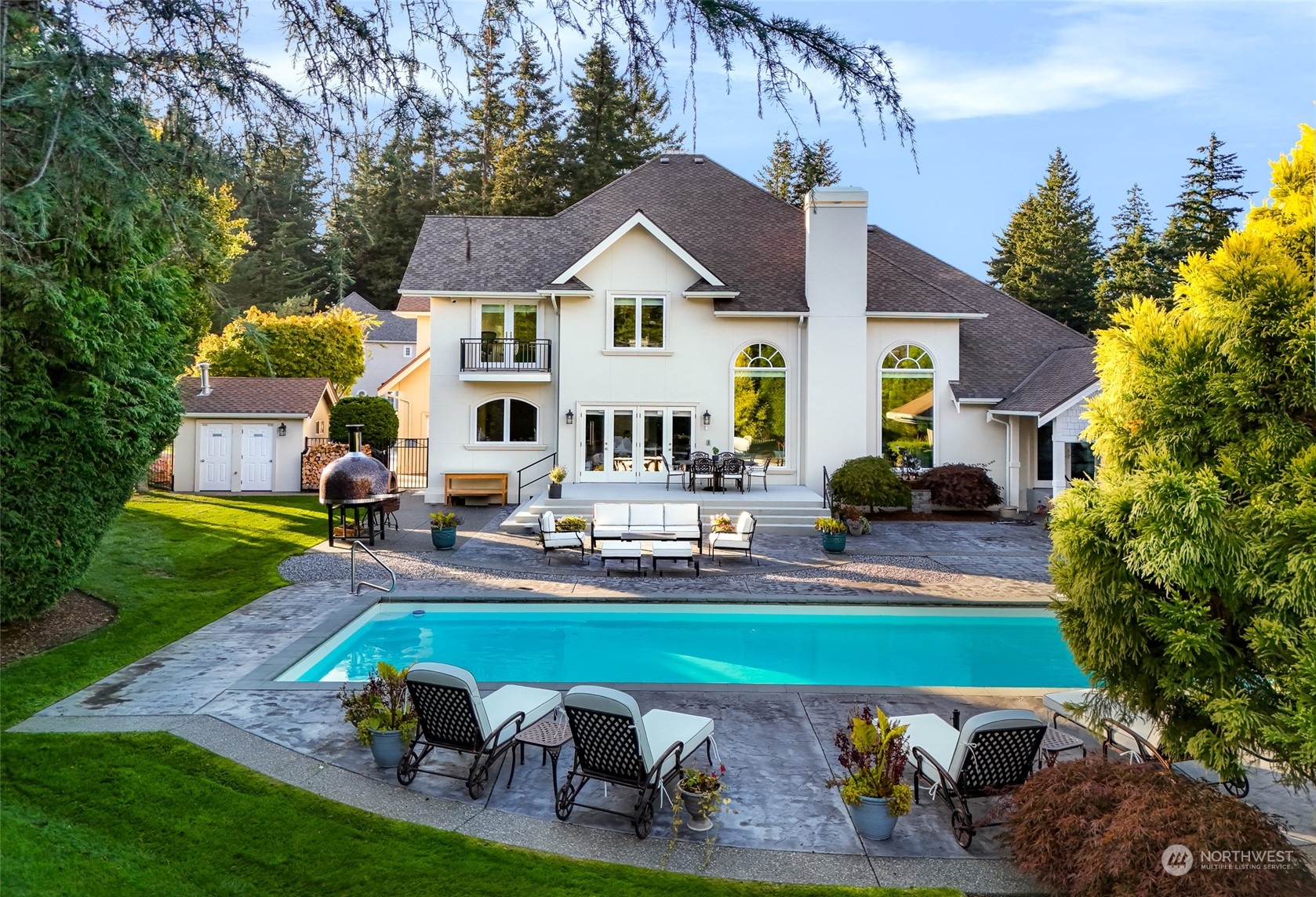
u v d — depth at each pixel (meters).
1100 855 5.48
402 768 7.52
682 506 20.66
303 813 6.95
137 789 7.31
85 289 10.20
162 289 12.28
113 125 5.04
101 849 6.29
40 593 11.56
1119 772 6.33
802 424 26.67
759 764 8.17
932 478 25.88
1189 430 6.78
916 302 26.98
